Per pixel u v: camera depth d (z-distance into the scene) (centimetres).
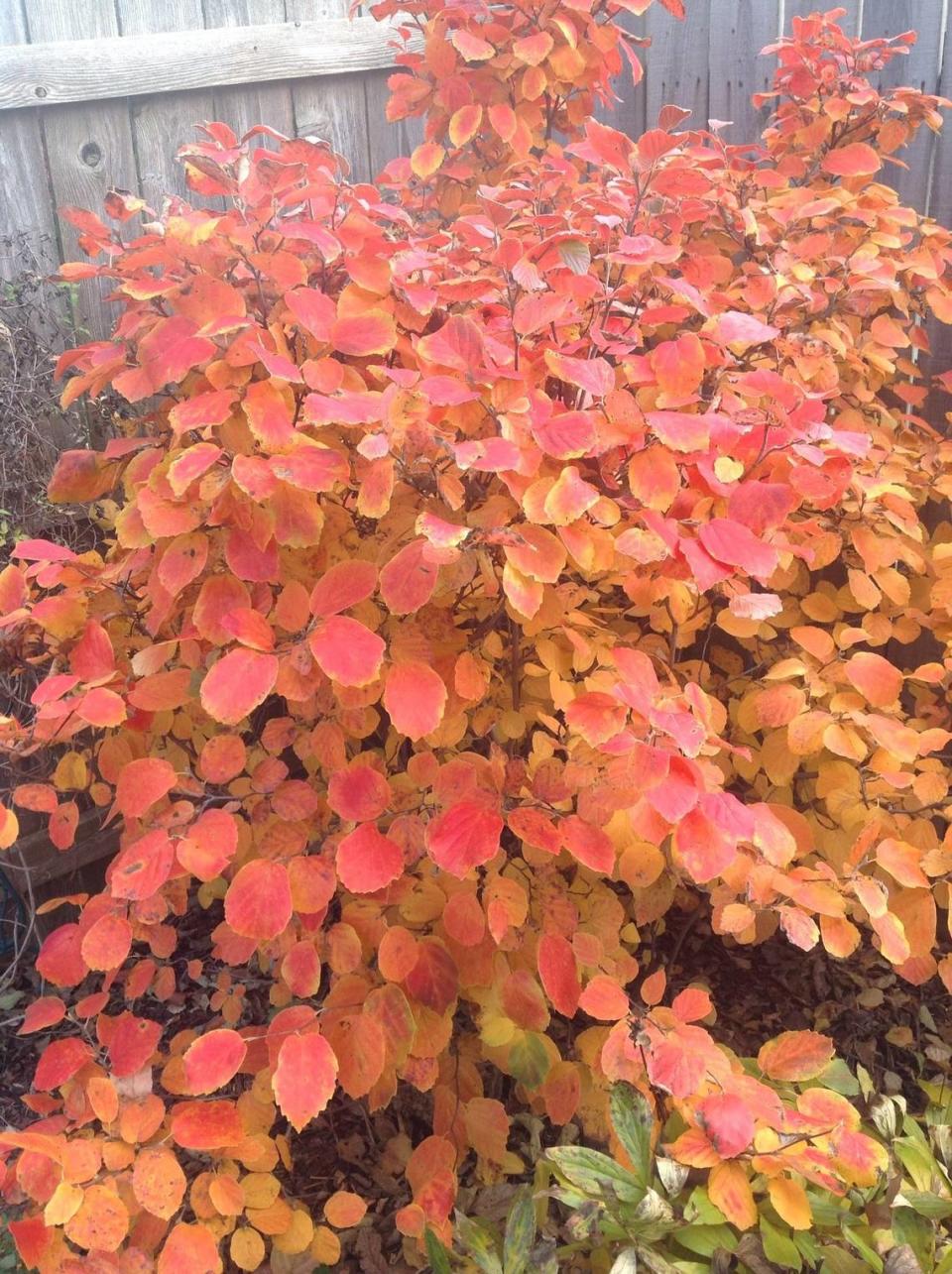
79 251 251
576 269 147
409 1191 184
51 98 236
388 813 147
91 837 258
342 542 161
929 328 252
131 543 143
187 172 152
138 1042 142
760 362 191
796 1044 139
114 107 248
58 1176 129
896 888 179
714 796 125
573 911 149
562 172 187
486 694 169
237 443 140
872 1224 139
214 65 256
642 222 173
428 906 152
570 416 130
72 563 153
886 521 189
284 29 265
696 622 184
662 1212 127
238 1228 147
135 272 168
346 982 142
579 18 204
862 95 212
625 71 283
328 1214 150
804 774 206
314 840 154
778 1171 125
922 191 250
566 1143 177
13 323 239
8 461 239
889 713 177
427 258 148
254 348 127
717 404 149
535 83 205
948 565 180
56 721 151
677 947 219
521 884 161
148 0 248
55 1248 132
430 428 124
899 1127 161
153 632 146
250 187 153
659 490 135
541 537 129
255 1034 147
